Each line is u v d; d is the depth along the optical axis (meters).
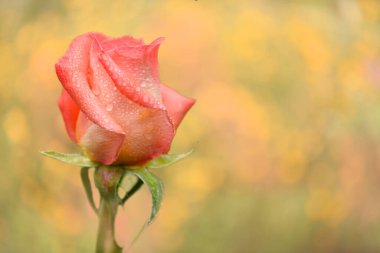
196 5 1.15
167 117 0.56
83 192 1.07
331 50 1.17
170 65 1.11
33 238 1.06
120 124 0.56
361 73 1.18
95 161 0.57
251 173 1.09
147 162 0.57
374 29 1.25
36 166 1.08
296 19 1.18
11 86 1.12
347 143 1.16
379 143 1.18
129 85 0.55
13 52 1.14
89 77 0.56
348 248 1.18
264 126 1.09
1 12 1.19
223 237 1.08
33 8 1.18
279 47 1.13
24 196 1.08
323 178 1.14
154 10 1.15
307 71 1.14
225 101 1.08
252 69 1.11
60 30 1.16
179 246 1.06
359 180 1.17
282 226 1.11
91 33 0.56
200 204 1.07
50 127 1.11
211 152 1.07
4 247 1.05
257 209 1.09
